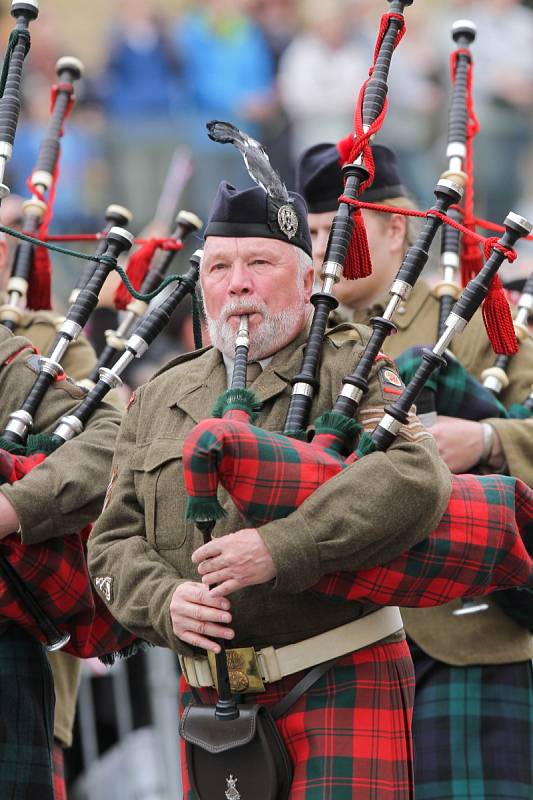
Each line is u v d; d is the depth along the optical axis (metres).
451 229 15.90
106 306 22.59
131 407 12.56
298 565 10.81
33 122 34.62
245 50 36.53
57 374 13.72
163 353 25.47
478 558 11.49
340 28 37.12
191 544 11.73
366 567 11.10
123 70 35.84
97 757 20.31
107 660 14.25
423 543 11.32
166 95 35.88
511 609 14.51
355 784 11.24
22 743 13.25
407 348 15.44
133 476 12.24
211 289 12.00
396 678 11.73
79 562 13.57
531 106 36.69
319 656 11.48
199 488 10.79
